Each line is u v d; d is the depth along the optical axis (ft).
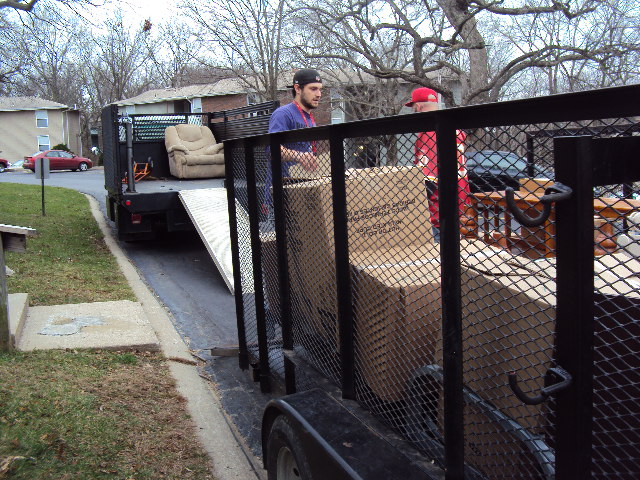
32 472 10.34
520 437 6.34
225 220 29.53
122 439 11.91
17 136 167.43
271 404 9.91
